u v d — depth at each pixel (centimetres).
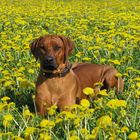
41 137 198
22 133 225
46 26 593
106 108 244
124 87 313
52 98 258
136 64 357
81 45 414
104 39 460
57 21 608
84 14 731
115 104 226
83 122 233
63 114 229
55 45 259
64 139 218
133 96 271
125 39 454
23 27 560
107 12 739
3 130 236
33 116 240
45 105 259
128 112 246
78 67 304
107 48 393
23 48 409
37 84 262
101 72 299
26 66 348
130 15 650
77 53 387
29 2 1045
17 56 396
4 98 244
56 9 827
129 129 228
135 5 909
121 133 217
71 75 264
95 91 285
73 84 264
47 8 832
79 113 223
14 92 297
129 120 238
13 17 694
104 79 298
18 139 196
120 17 621
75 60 377
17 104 281
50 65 252
